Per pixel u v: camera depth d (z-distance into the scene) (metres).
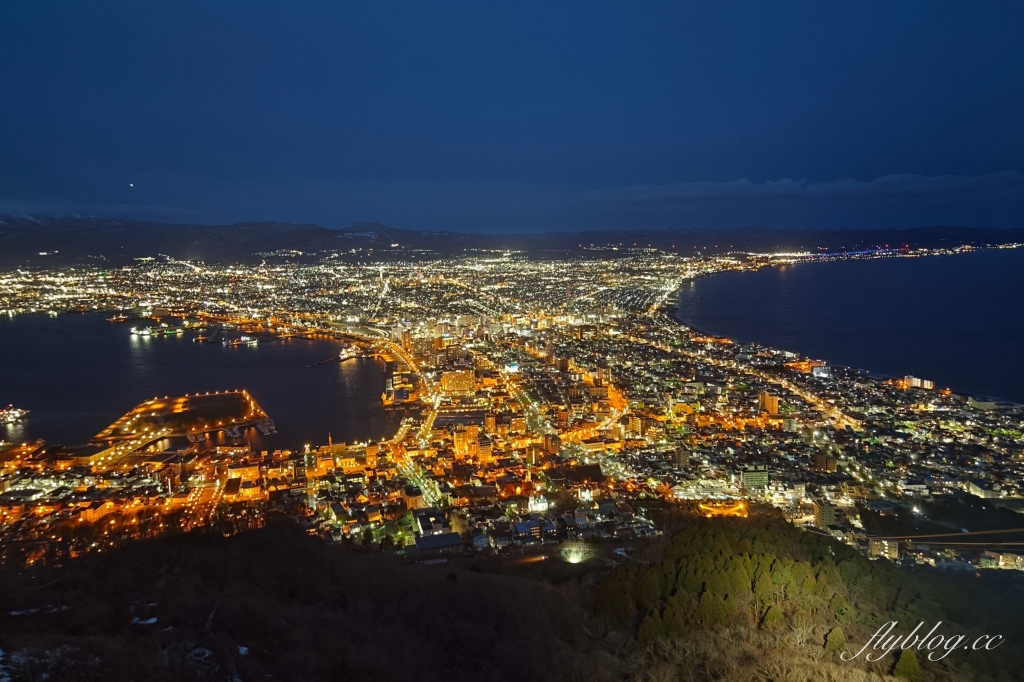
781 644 43.97
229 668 36.81
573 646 46.81
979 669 41.22
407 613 49.12
